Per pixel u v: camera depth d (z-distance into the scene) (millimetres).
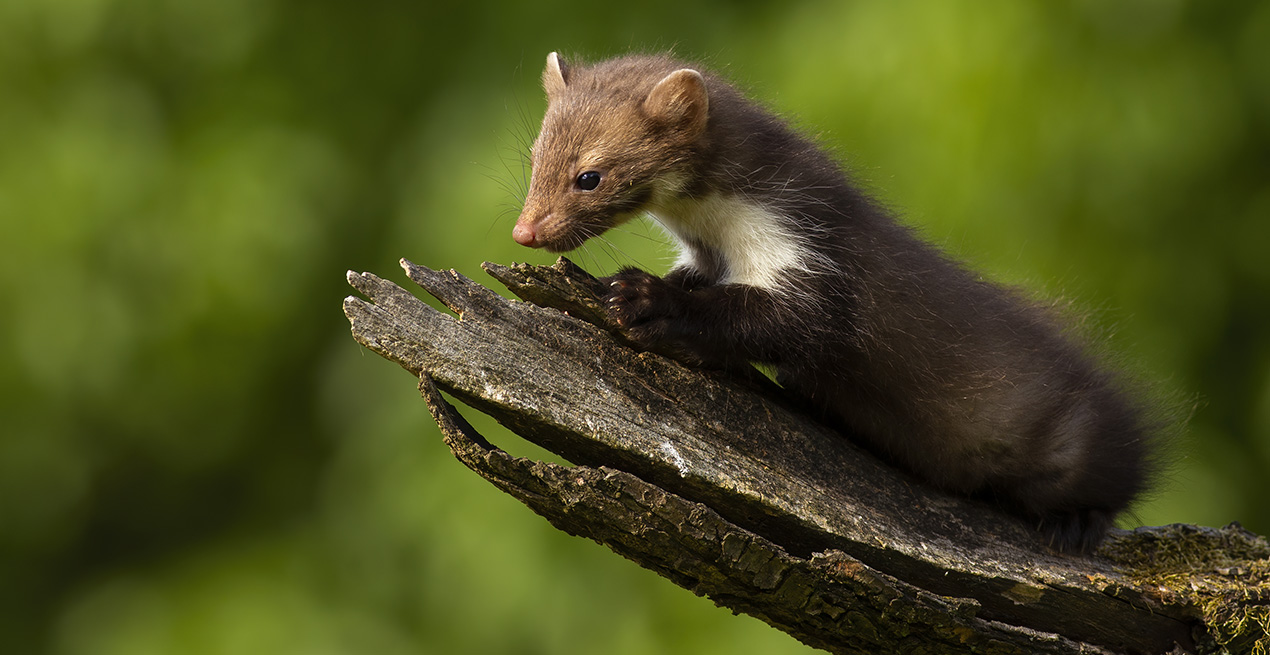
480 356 5898
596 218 7531
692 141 7441
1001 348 7492
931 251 7801
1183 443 8266
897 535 6488
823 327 7098
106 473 17125
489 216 12539
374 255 14883
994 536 6988
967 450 7312
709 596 6184
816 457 6539
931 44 11891
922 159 11797
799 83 12273
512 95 13547
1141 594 6723
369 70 15680
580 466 5895
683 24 13719
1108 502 7297
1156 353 12922
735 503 6141
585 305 6289
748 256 7316
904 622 6203
